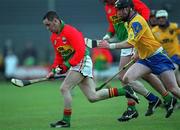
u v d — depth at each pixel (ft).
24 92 201.26
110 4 108.58
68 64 96.48
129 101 106.32
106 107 137.28
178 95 98.78
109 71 247.91
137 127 98.58
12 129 101.30
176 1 270.26
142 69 98.84
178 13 269.23
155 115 115.75
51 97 175.42
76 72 97.76
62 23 96.63
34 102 158.81
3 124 108.99
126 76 99.09
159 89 103.09
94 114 121.80
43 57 269.44
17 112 132.16
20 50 276.82
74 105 144.36
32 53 264.11
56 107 142.41
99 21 281.13
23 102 159.84
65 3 282.97
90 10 282.56
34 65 262.47
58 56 100.12
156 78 102.47
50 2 280.10
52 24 95.96
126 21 96.78
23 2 285.84
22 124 108.37
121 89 100.53
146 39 97.04
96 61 244.22
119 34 109.91
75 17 281.95
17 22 283.38
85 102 152.56
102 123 105.70
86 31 279.90
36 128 101.04
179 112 122.11
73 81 98.02
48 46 275.59
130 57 108.17
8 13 284.82
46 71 260.21
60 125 100.63
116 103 147.33
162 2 269.03
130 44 95.35
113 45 95.71
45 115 124.16
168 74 97.76
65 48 97.40
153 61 98.07
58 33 97.04
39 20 283.79
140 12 107.76
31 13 284.61
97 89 101.45
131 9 95.96
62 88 98.53
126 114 106.52
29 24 282.97
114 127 99.35
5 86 238.27
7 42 277.03
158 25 134.51
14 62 261.24
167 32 136.36
